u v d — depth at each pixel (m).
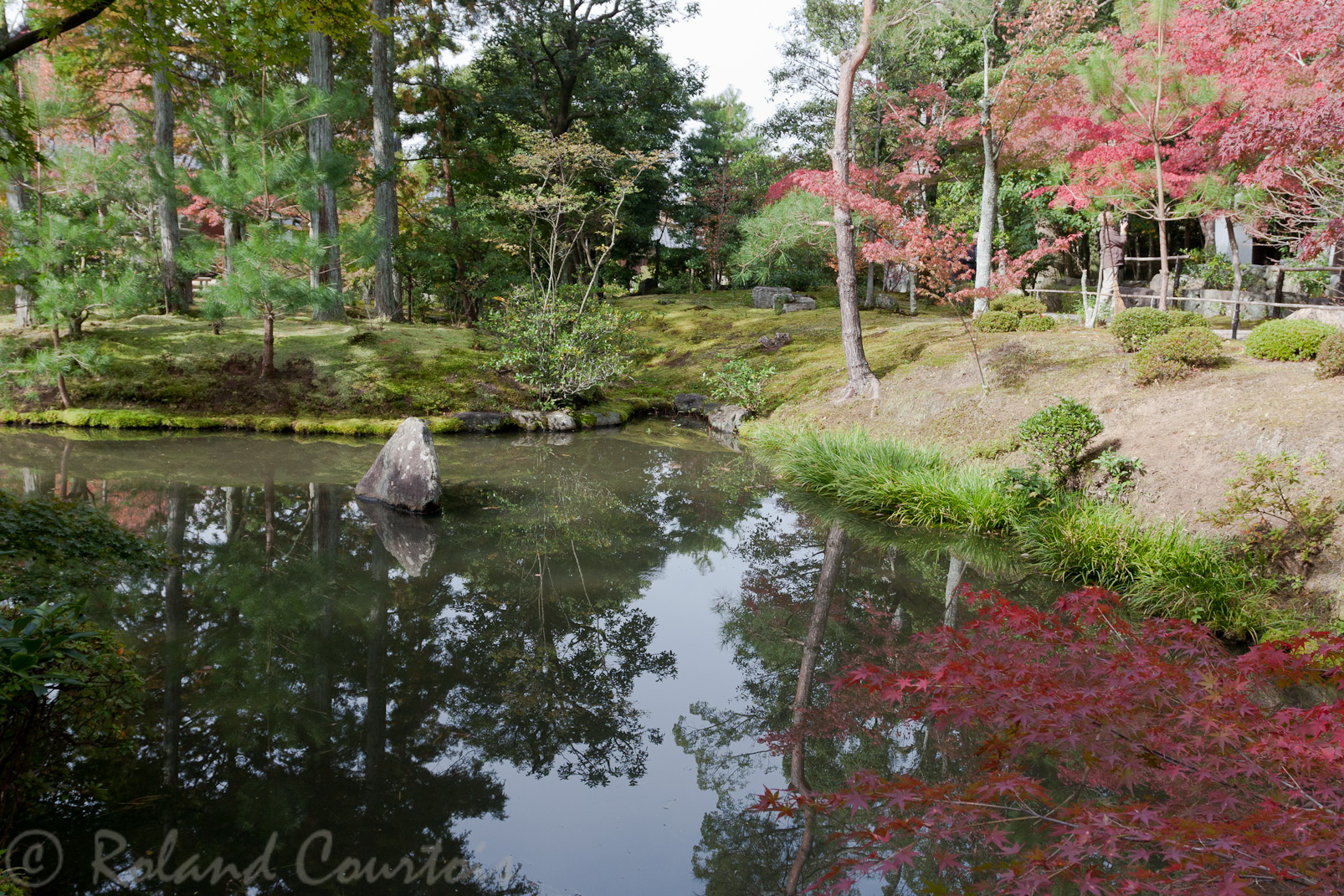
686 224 34.12
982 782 2.52
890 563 7.45
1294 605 5.59
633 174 25.22
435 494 8.92
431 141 23.92
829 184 13.17
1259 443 7.11
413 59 22.75
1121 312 10.93
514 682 4.87
